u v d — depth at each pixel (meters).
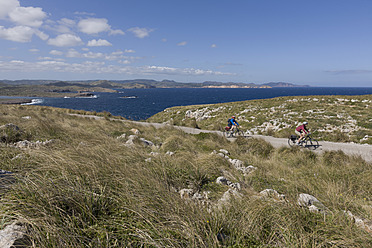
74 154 4.54
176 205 2.96
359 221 3.34
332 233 2.72
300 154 10.04
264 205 3.30
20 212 2.22
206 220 2.65
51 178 3.17
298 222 2.86
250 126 26.58
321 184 5.53
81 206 2.64
